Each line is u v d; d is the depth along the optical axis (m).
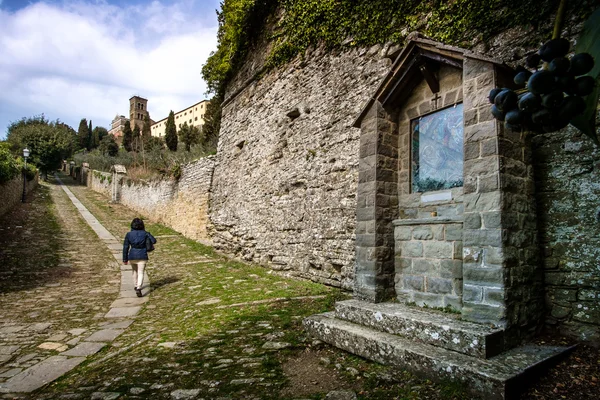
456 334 2.93
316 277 7.12
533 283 3.33
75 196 30.70
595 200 3.36
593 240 3.32
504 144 3.22
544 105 1.29
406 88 4.44
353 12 7.03
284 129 8.99
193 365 3.44
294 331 4.23
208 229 13.45
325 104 7.55
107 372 3.43
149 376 3.23
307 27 8.39
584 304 3.30
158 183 19.78
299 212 7.94
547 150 3.70
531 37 4.11
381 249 4.25
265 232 9.32
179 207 16.58
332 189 6.98
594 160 3.40
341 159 6.85
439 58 3.83
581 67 1.24
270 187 9.33
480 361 2.69
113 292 7.57
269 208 9.25
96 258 11.48
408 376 2.88
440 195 4.02
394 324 3.44
